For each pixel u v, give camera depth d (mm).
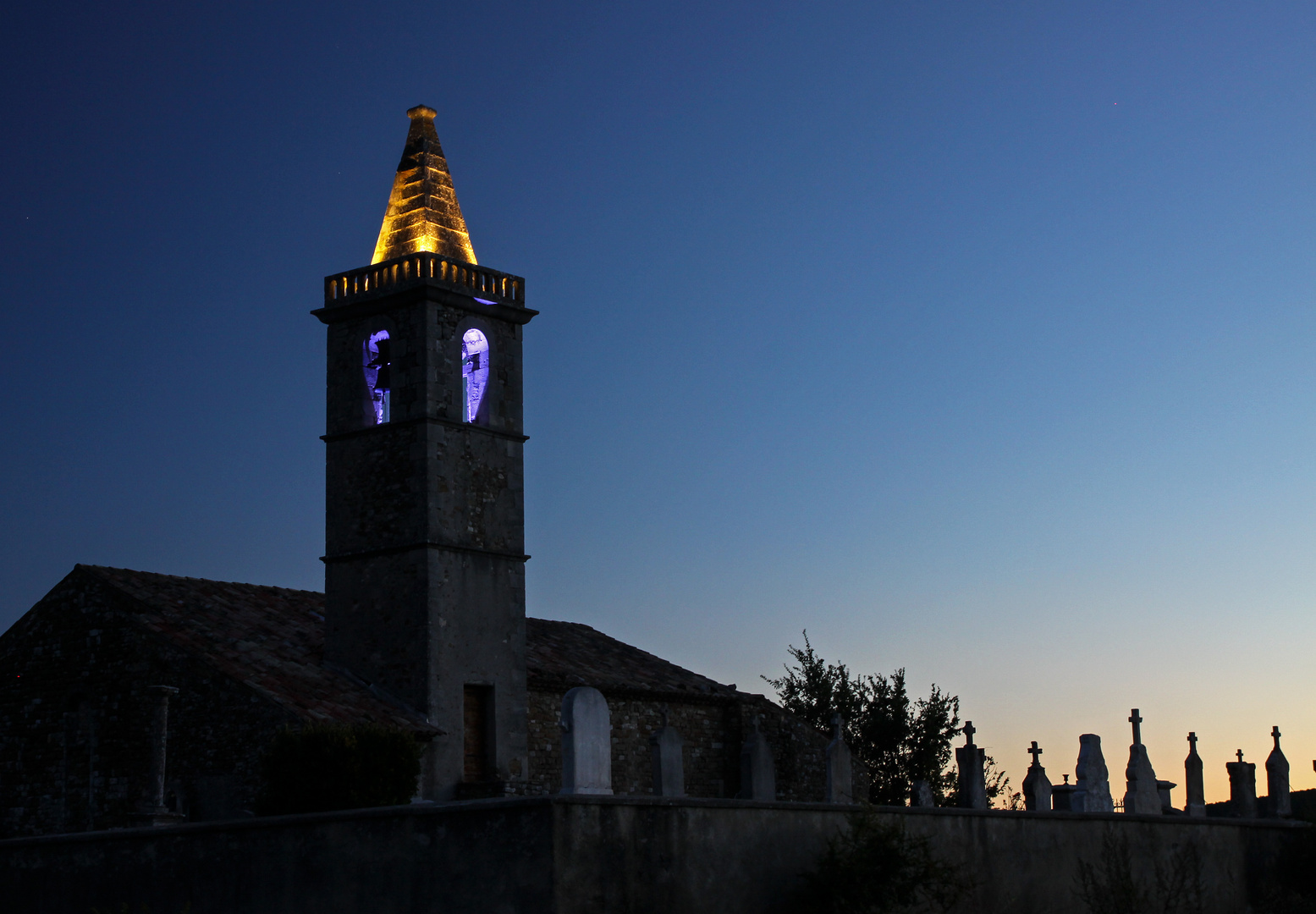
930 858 21594
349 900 19953
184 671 37469
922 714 59281
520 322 43312
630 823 19250
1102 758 32344
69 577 40156
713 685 48531
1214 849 28281
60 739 39094
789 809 21250
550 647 46531
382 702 39250
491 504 41656
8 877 23141
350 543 41156
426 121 44594
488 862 18875
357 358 42188
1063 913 24750
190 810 36281
